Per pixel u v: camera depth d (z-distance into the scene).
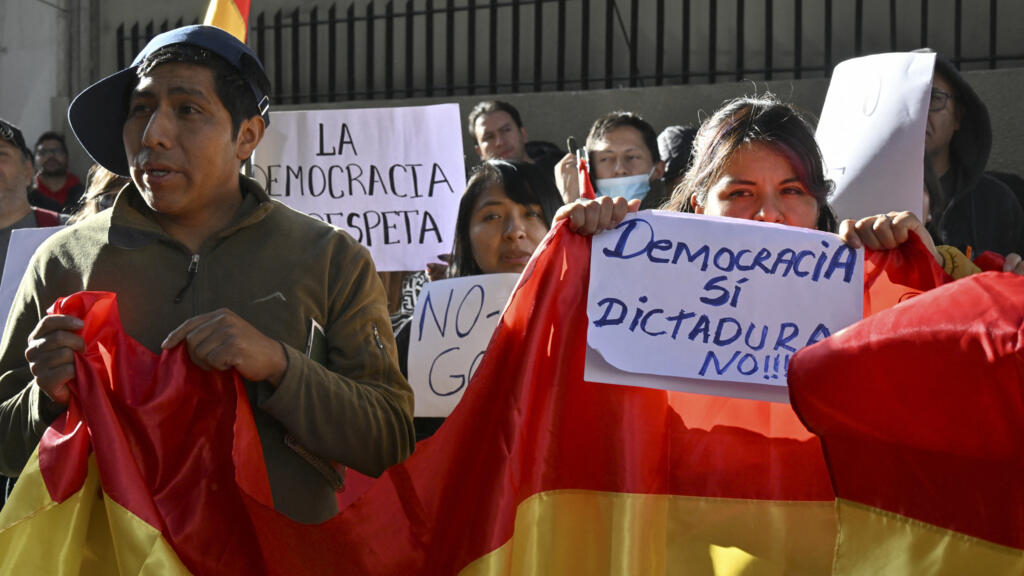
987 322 1.84
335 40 7.95
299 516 2.14
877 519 1.96
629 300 2.16
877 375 1.92
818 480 2.19
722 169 2.41
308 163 3.61
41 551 1.97
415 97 7.84
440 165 3.56
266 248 2.23
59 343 2.01
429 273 3.97
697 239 2.19
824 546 2.16
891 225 2.20
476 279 3.30
